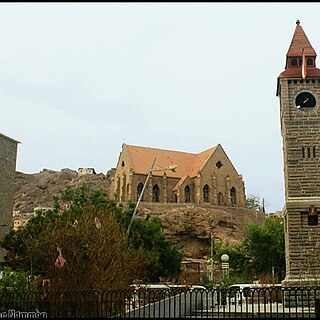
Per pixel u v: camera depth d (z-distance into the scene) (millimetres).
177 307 29844
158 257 61969
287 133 38875
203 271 86375
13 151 71625
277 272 77938
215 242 107438
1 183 67875
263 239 80500
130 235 60688
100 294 23828
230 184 135125
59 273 26062
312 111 39094
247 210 128000
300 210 37000
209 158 133875
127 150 133125
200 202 128375
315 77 39562
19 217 143500
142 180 128375
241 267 82875
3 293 24422
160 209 121938
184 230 113188
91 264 26250
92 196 65375
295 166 38219
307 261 36000
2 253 63406
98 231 27844
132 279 30250
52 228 32938
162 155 136750
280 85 40344
